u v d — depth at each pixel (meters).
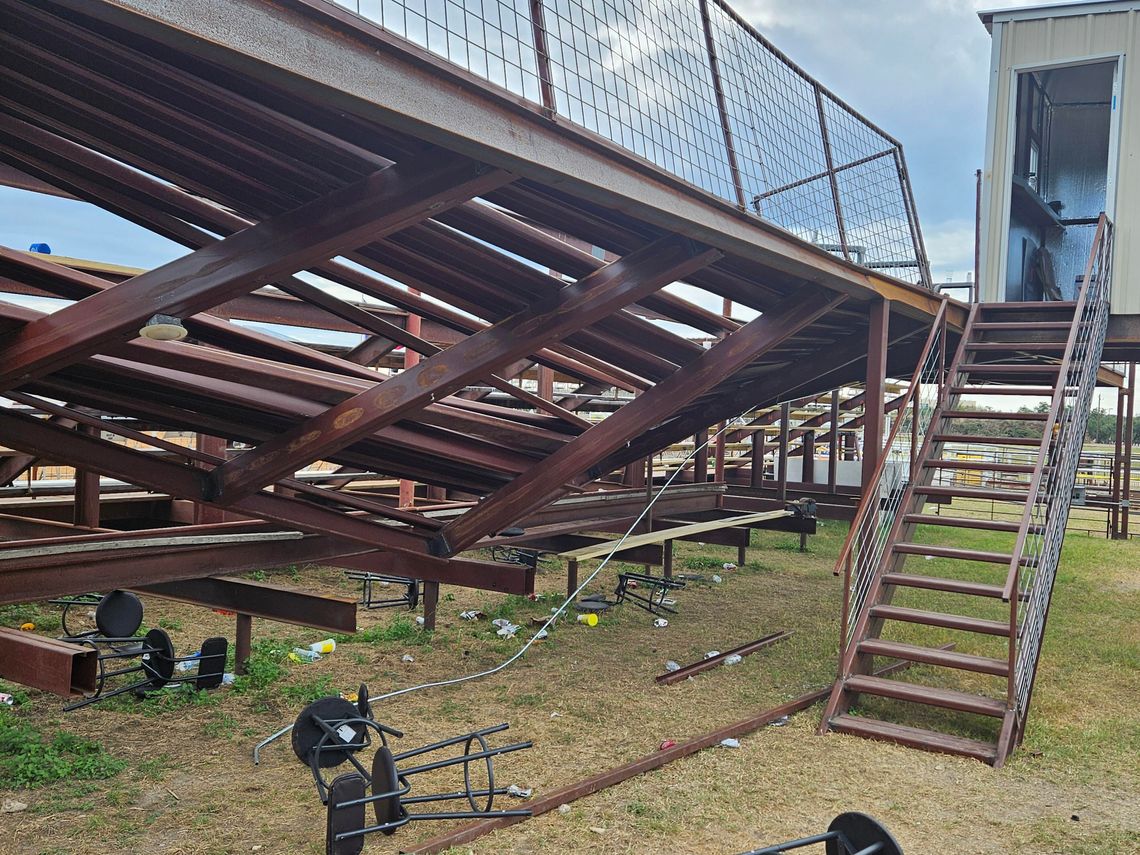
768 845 3.88
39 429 4.45
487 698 5.96
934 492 6.85
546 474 5.94
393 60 2.90
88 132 3.49
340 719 4.59
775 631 8.26
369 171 3.68
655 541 8.79
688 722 5.55
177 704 5.51
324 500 9.49
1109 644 7.95
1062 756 5.10
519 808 4.12
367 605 8.56
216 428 5.46
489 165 3.46
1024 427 31.11
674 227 4.45
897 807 4.33
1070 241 11.73
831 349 8.66
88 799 4.17
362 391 5.20
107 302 3.32
